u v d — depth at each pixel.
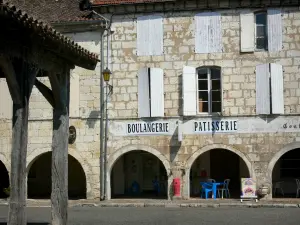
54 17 22.03
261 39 20.97
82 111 21.45
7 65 8.99
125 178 23.70
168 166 20.84
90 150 21.30
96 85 21.44
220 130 20.67
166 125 20.97
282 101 20.39
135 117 21.16
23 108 9.48
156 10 21.27
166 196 22.11
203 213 16.67
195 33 21.06
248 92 20.62
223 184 21.14
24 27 8.74
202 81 21.16
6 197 22.62
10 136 21.61
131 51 21.38
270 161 20.36
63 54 11.05
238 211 17.17
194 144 20.77
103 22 21.41
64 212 11.62
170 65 21.14
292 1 20.53
